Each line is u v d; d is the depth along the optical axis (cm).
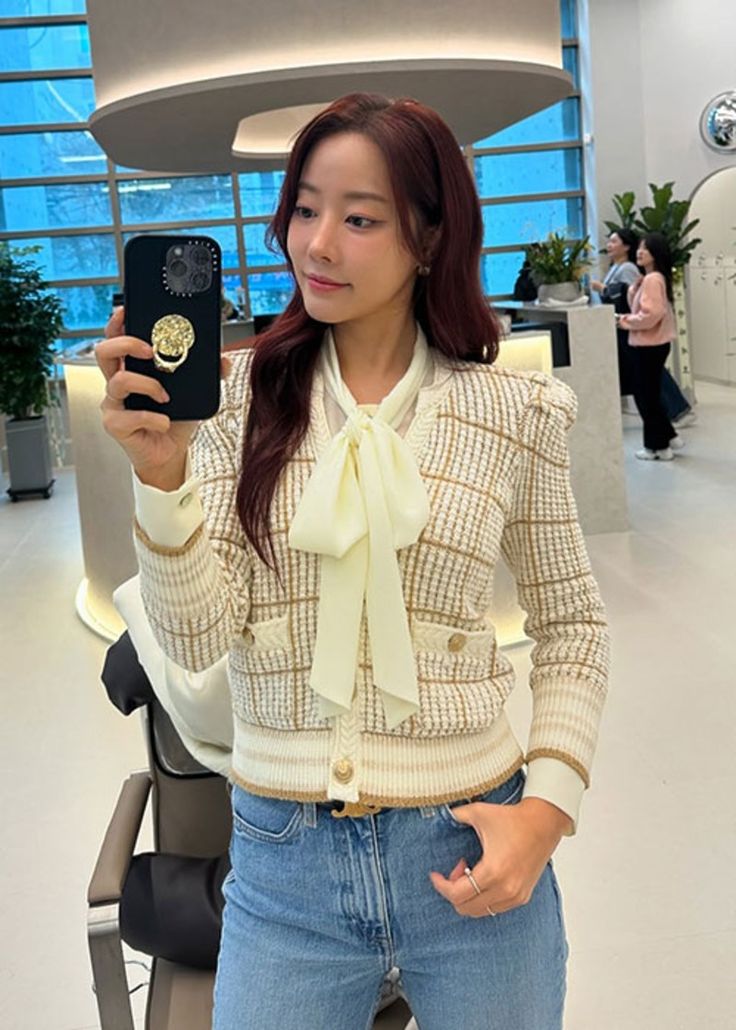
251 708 115
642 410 813
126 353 98
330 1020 117
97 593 525
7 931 273
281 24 460
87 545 530
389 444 112
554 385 124
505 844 108
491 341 123
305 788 111
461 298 120
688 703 385
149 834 304
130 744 383
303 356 119
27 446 866
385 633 109
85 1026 236
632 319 793
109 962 158
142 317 99
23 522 790
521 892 108
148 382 98
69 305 1229
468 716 113
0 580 625
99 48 514
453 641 114
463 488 115
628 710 382
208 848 193
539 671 124
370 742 111
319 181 112
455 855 114
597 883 279
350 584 109
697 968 243
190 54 471
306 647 112
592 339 612
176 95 475
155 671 166
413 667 110
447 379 121
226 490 114
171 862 173
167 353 99
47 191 1204
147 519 102
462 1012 117
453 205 116
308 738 112
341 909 113
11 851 314
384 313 120
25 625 532
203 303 100
